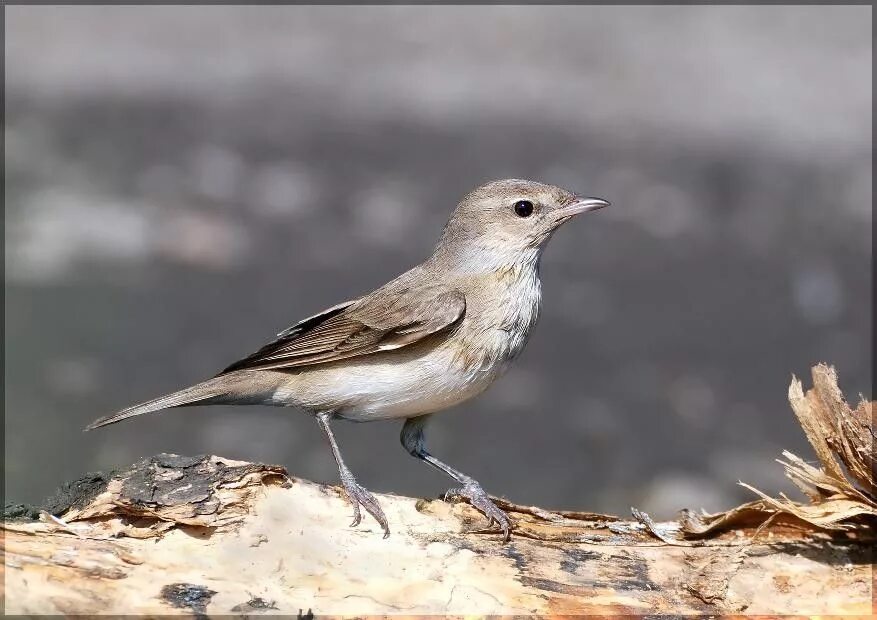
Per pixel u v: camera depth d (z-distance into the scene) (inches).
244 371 319.0
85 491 254.8
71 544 242.1
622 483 487.5
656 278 744.3
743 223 817.5
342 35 1179.3
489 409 567.8
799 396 279.7
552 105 1003.3
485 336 315.9
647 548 272.5
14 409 521.7
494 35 1146.0
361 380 310.8
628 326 678.5
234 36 1170.0
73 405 530.9
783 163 909.2
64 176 855.1
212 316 644.7
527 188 328.2
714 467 505.7
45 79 1045.8
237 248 749.9
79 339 605.9
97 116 991.6
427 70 1087.6
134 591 235.0
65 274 692.1
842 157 925.2
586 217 836.0
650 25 1138.7
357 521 266.4
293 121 969.5
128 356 591.2
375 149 925.2
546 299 712.4
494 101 1037.2
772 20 1124.5
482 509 276.8
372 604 246.7
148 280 694.5
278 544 253.6
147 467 257.0
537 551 267.3
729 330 667.4
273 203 829.8
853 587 266.5
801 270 749.3
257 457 507.5
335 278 706.2
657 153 924.6
